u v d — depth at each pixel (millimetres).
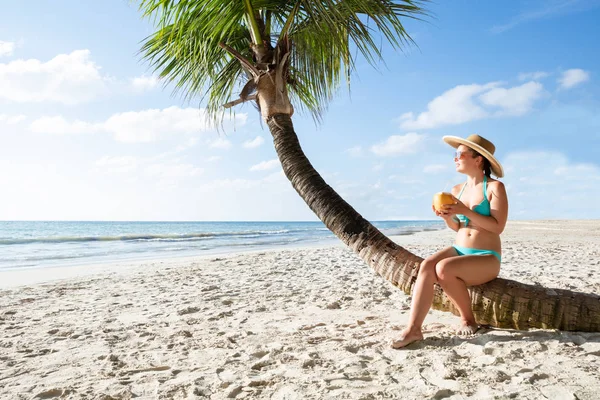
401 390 2111
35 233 37844
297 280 6602
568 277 6105
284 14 4648
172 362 2848
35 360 3023
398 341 2832
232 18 4266
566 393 1972
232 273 7801
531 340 2777
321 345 3045
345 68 4711
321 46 4637
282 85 4223
